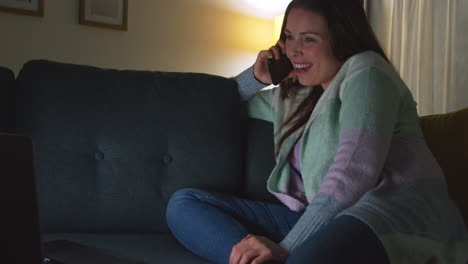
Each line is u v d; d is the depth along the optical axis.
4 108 1.31
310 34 1.20
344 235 0.74
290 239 0.92
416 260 0.78
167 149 1.39
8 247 0.50
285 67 1.43
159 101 1.40
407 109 1.08
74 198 1.29
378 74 1.00
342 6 1.19
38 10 2.99
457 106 2.73
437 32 2.89
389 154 0.99
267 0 3.99
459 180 1.20
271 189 1.33
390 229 0.77
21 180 0.52
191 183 1.38
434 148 1.30
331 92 1.13
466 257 0.90
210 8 3.71
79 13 3.13
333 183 0.91
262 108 1.53
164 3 3.49
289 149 1.32
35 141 1.29
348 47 1.19
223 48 3.80
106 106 1.36
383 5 3.29
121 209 1.32
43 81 1.34
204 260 1.07
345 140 0.94
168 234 1.35
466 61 2.67
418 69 2.94
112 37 3.29
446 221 0.91
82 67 1.42
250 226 1.18
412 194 0.90
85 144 1.33
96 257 0.92
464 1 2.68
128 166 1.34
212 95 1.46
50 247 0.99
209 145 1.41
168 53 3.54
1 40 2.90
